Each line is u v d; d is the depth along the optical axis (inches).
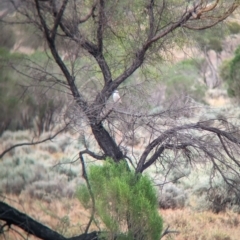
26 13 1158.3
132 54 1467.8
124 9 1454.2
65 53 1330.0
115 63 1486.2
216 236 1756.9
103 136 1382.9
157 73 1574.8
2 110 1133.7
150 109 1466.5
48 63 1293.1
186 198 2121.1
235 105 4097.0
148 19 1493.6
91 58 1435.8
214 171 1414.9
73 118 1307.8
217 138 1530.5
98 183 1263.5
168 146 1384.1
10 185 2020.2
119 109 1348.4
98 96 1362.0
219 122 1619.1
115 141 1473.9
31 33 1186.6
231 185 1413.6
